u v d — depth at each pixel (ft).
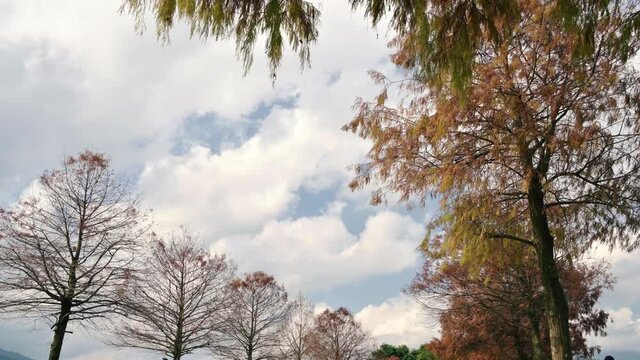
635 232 34.22
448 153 31.55
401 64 28.68
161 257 85.25
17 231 60.64
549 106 28.94
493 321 73.92
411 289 77.10
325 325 137.69
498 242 35.17
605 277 75.05
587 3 14.32
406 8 11.80
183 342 81.66
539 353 65.26
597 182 33.01
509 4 12.60
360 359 138.72
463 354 74.79
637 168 31.65
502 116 28.73
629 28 17.02
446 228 33.60
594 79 28.02
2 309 57.47
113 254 64.28
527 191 30.99
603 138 29.94
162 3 10.91
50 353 58.59
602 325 76.33
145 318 68.90
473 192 31.60
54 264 60.23
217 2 11.21
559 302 31.55
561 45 28.12
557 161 32.83
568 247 38.70
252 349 104.01
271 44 11.38
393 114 33.81
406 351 164.66
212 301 86.79
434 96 29.40
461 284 70.49
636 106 29.25
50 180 64.49
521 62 28.99
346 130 34.35
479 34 12.51
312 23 11.56
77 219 64.18
